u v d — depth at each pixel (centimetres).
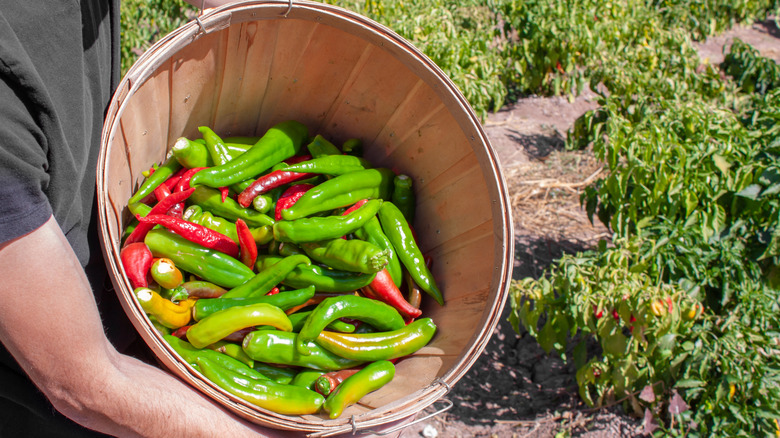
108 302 94
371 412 88
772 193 133
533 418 145
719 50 370
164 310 93
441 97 99
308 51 103
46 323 73
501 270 93
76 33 80
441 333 102
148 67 85
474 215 102
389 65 103
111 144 83
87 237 89
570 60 249
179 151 100
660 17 306
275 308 96
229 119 108
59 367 75
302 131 111
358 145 114
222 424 83
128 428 79
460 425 143
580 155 240
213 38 94
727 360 125
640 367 139
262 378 95
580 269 132
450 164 104
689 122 150
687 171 138
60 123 77
